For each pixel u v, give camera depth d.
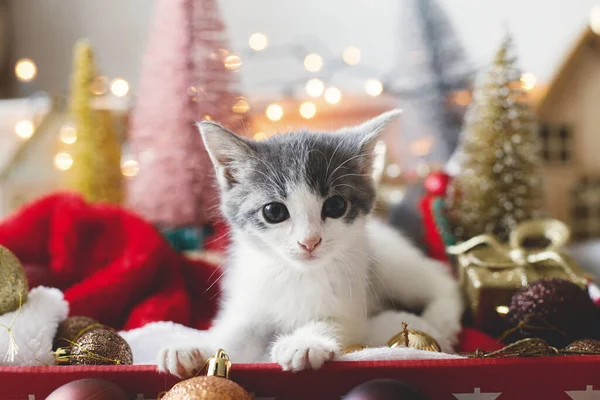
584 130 0.65
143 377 0.31
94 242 0.48
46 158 0.61
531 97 0.64
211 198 0.51
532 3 0.80
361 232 0.40
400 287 0.44
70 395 0.29
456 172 0.57
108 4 0.85
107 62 0.86
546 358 0.31
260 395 0.31
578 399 0.31
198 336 0.39
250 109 0.60
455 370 0.31
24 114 0.64
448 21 0.73
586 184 0.66
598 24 0.62
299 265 0.37
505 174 0.52
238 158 0.40
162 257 0.47
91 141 0.60
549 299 0.38
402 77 0.73
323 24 0.84
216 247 0.54
